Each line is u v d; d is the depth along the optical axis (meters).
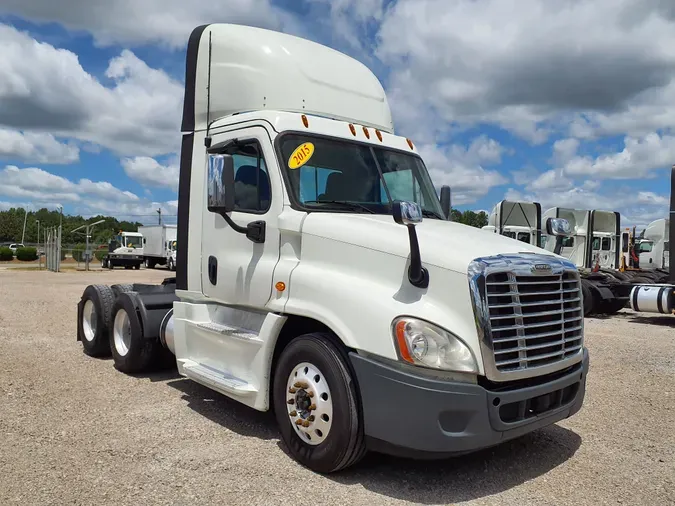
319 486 4.11
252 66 5.55
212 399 6.21
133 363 7.12
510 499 4.03
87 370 7.48
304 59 5.63
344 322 4.18
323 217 4.71
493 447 5.01
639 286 14.23
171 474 4.24
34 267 41.56
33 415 5.52
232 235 5.40
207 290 5.71
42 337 9.76
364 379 4.03
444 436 3.79
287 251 4.85
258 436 5.10
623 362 8.85
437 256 4.05
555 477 4.44
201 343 5.74
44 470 4.26
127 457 4.54
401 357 3.86
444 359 3.84
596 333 12.14
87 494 3.88
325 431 4.27
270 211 4.97
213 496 3.90
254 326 5.19
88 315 8.42
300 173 5.00
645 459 4.87
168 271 40.31
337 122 5.49
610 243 21.11
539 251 4.57
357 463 4.53
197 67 6.01
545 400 4.34
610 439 5.34
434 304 3.99
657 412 6.23
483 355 3.86
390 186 5.50
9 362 7.71
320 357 4.28
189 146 6.06
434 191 6.09
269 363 4.84
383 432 3.94
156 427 5.27
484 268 3.90
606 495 4.14
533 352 4.19
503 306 3.97
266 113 5.17
